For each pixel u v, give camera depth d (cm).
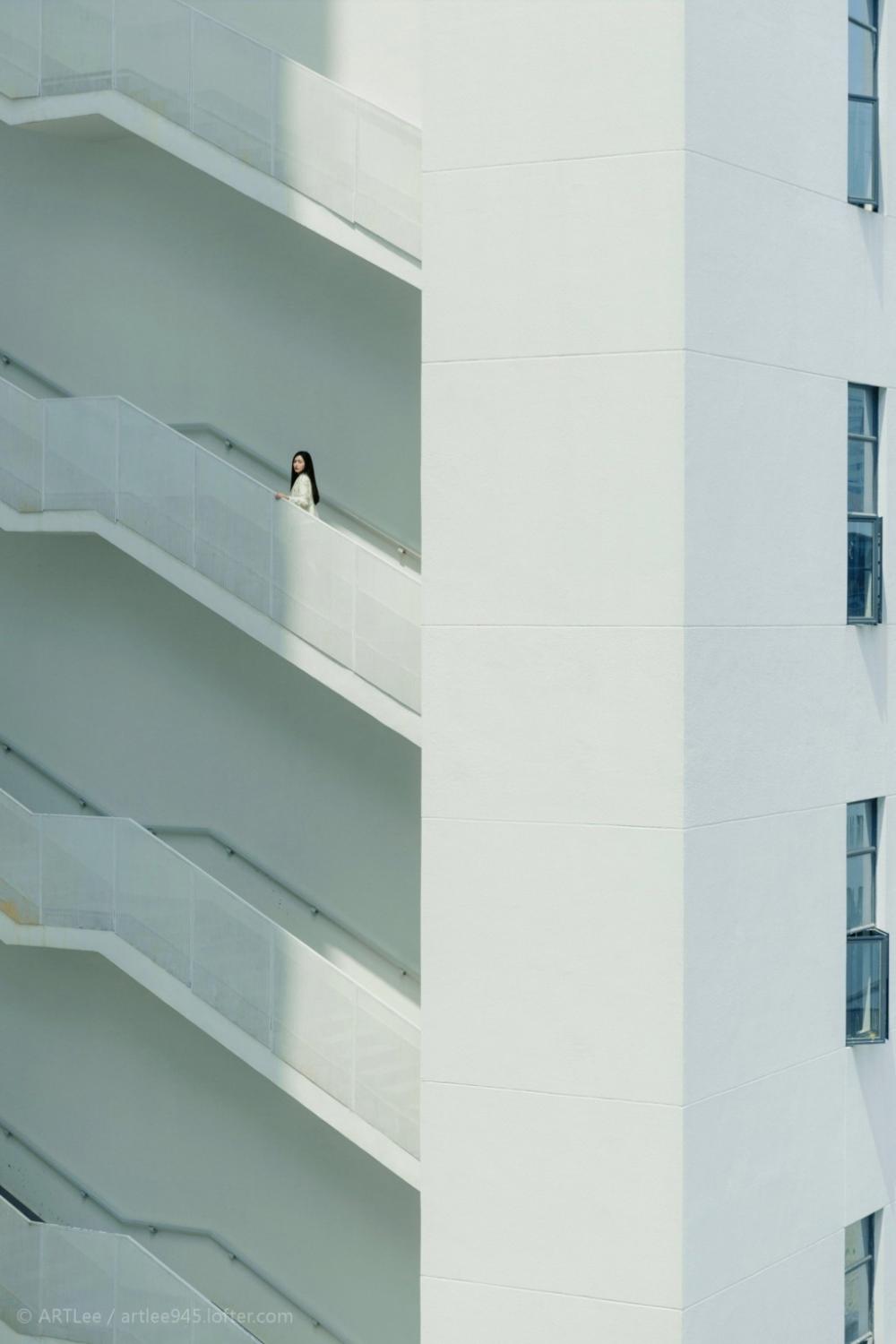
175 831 2195
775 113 1830
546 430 1744
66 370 2255
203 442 2177
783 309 1844
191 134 1927
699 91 1711
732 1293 1783
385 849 2095
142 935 1947
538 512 1748
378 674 1827
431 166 1781
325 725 2130
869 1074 2003
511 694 1761
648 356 1706
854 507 2005
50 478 1981
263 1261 2172
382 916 2095
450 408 1780
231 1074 2192
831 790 1933
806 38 1875
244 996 1903
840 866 1952
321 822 2128
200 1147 2205
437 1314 1798
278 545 1866
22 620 2284
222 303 2173
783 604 1853
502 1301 1775
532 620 1752
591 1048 1741
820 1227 1920
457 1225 1789
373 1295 2123
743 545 1788
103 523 1953
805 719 1891
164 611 2211
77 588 2258
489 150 1758
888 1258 2047
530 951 1759
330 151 1850
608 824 1731
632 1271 1731
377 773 2103
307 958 1870
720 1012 1761
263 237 2155
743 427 1784
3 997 2294
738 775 1784
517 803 1761
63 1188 2264
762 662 1820
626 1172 1731
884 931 2020
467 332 1772
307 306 2130
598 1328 1744
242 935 1902
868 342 1991
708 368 1731
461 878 1783
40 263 2269
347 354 2108
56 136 2244
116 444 1942
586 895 1739
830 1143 1934
